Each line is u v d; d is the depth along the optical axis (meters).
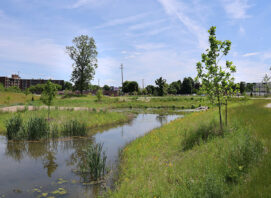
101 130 15.59
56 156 9.07
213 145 7.44
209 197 3.88
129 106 38.12
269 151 5.61
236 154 5.58
